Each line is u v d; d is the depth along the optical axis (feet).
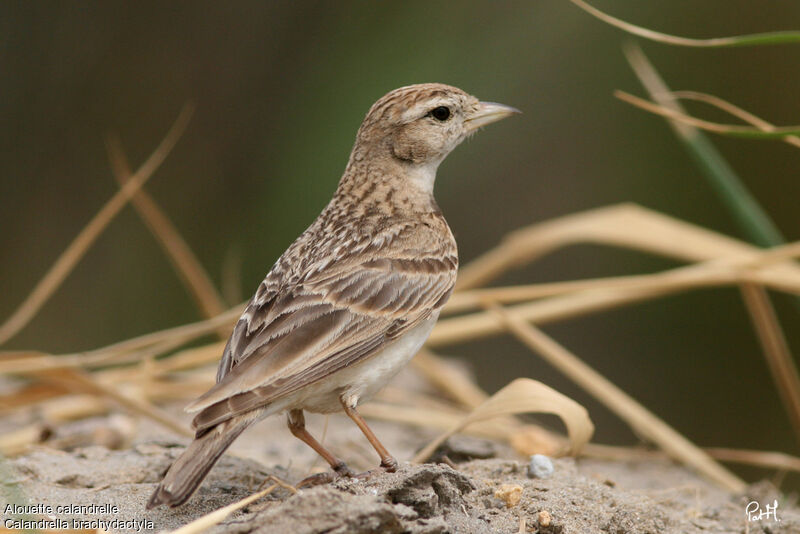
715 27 52.70
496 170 55.42
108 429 31.83
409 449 33.40
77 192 54.44
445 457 27.73
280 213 51.26
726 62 52.47
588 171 54.44
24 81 54.80
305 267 25.03
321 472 25.94
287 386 22.21
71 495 24.20
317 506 19.69
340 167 50.80
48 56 55.06
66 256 34.81
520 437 31.55
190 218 53.67
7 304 52.49
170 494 19.90
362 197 28.14
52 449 29.07
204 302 38.73
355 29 52.54
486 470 26.58
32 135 54.49
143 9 55.42
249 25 55.47
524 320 38.55
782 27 51.98
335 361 23.38
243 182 54.24
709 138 52.21
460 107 29.37
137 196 37.88
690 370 51.26
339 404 24.79
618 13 53.42
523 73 53.52
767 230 34.01
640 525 24.45
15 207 54.08
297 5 54.80
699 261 38.40
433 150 28.91
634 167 53.72
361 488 21.50
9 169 54.24
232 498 24.13
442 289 26.30
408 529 19.94
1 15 54.65
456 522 21.61
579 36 53.57
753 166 51.75
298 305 23.86
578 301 38.63
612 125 54.13
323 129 51.55
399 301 25.02
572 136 54.49
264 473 26.43
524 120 54.49
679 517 26.30
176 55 55.47
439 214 28.48
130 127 55.01
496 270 40.52
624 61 53.57
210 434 21.03
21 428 33.73
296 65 54.70
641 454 34.06
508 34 53.21
